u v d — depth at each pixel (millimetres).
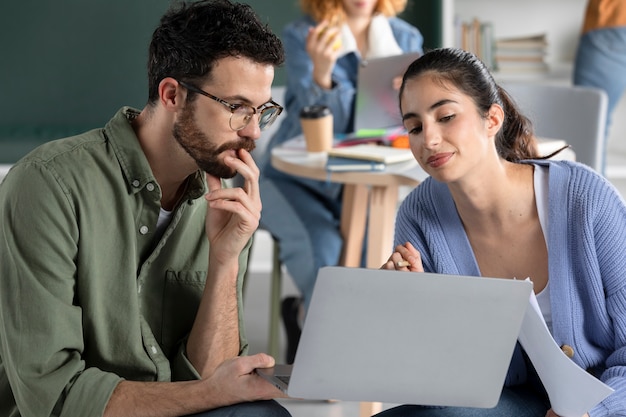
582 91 3643
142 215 1933
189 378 2012
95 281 1876
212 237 1987
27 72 5105
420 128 1915
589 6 4746
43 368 1789
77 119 5172
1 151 4750
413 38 3977
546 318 1984
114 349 1916
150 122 1921
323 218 3639
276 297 3713
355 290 1561
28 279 1792
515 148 2072
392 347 1625
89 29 5121
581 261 1931
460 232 2023
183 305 2053
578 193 1936
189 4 1866
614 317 1943
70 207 1832
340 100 3645
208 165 1884
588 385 1698
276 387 1739
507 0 5262
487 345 1660
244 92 1827
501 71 5098
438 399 1707
